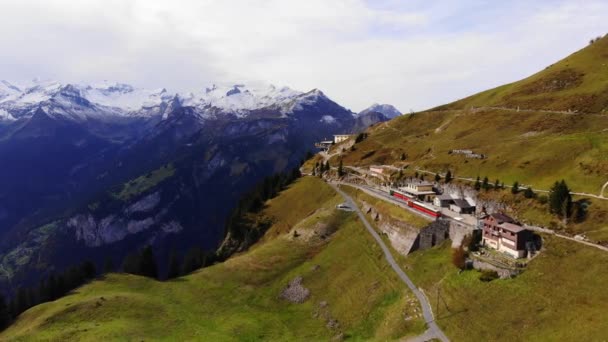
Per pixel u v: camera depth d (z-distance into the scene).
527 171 129.12
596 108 158.50
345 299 110.12
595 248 81.19
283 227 188.50
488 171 141.50
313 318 109.25
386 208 140.25
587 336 63.28
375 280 109.06
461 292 87.31
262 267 139.50
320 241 146.12
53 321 114.69
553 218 97.38
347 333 96.31
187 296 131.25
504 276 85.31
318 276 126.19
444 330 79.38
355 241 134.38
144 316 117.19
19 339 106.19
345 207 161.25
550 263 82.75
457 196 137.00
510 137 165.25
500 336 72.19
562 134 149.00
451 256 102.81
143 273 170.38
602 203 94.69
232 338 103.31
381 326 91.38
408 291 97.12
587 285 73.12
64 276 155.75
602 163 111.12
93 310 119.56
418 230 115.38
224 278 138.62
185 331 108.44
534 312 73.44
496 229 97.19
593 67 198.25
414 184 151.62
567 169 119.25
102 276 152.75
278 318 112.88
